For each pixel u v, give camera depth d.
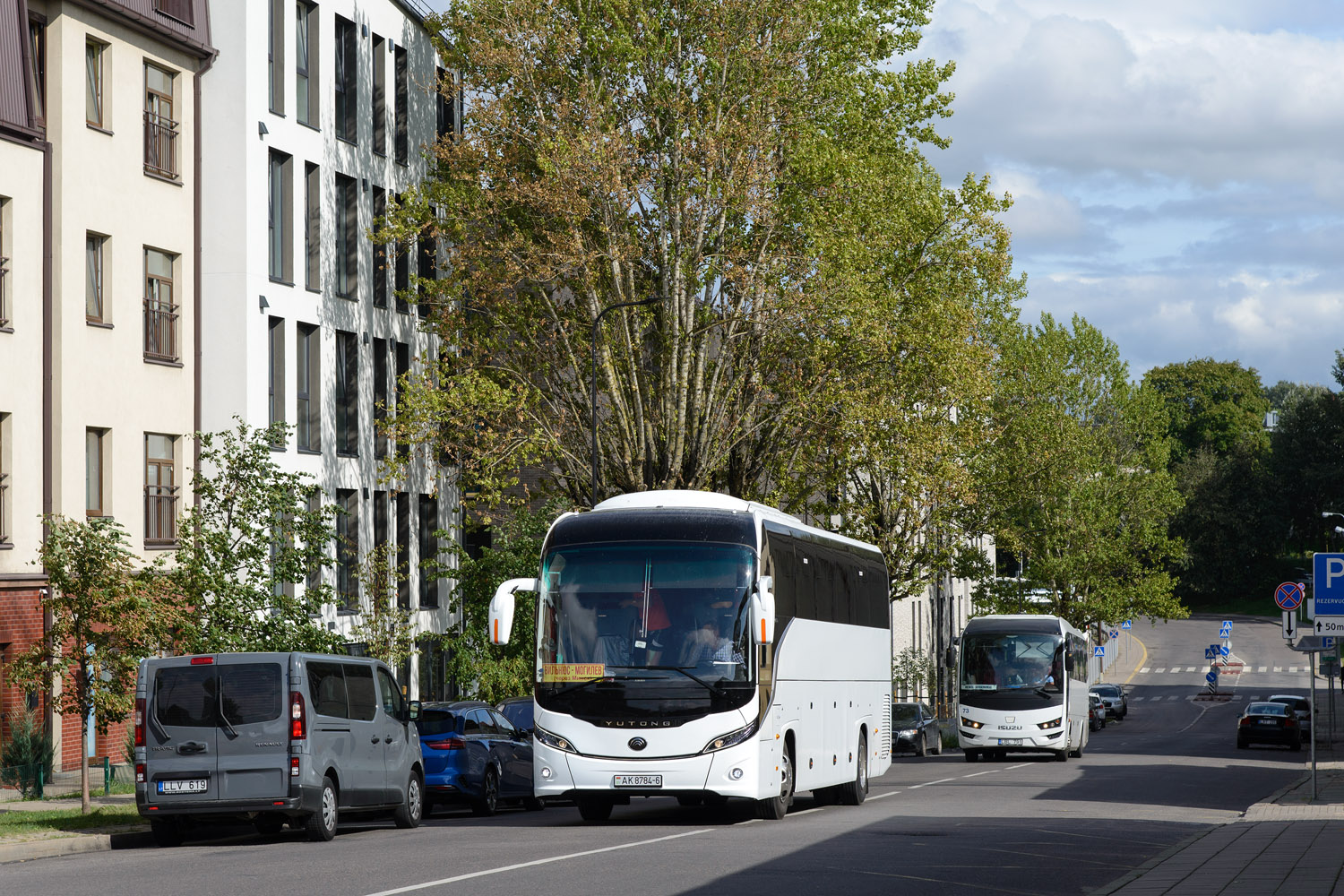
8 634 31.06
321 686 18.81
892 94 42.69
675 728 18.97
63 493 33.06
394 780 20.62
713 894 11.71
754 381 41.06
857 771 24.42
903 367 43.19
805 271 39.09
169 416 36.97
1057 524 76.69
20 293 32.12
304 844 17.78
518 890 11.92
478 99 38.91
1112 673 113.25
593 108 37.66
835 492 49.81
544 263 38.22
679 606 19.36
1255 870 13.92
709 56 39.12
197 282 38.19
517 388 39.47
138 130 36.03
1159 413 79.06
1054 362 77.00
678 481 40.38
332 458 43.03
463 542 52.78
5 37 31.92
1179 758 44.53
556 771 19.16
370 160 45.53
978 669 43.69
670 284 39.50
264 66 39.59
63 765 31.41
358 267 44.62
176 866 14.81
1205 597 147.38
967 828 18.41
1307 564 143.12
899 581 52.03
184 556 24.44
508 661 37.97
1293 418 139.12
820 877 12.95
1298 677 108.50
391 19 47.09
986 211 44.06
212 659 18.28
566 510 40.31
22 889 12.94
